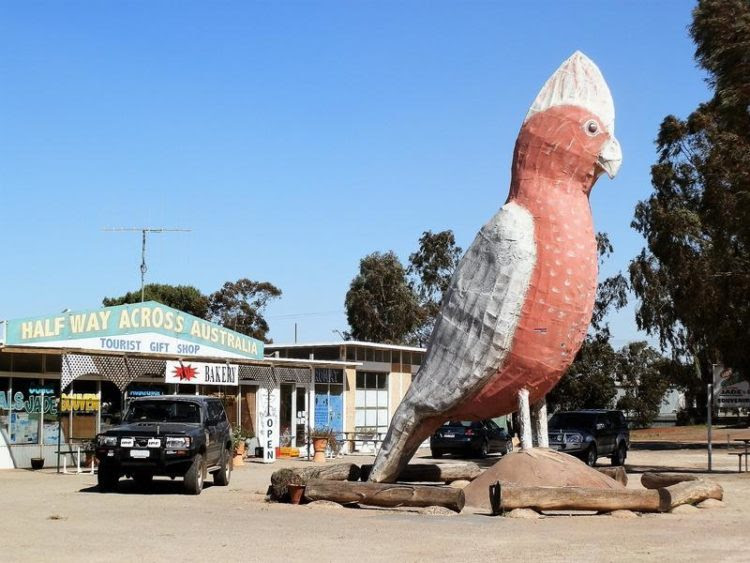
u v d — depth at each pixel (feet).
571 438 95.40
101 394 87.10
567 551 34.81
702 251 130.52
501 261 49.34
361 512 47.42
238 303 220.84
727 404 87.04
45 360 82.94
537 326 48.70
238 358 98.73
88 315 84.48
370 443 124.98
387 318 210.18
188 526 41.73
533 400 50.90
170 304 209.77
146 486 63.77
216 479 66.33
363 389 127.13
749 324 125.29
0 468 79.15
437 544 36.47
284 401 112.78
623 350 213.66
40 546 35.32
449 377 50.34
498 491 45.78
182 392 95.30
